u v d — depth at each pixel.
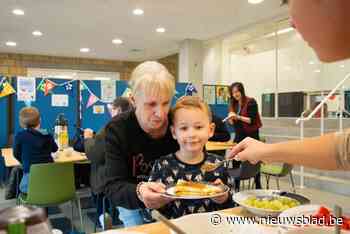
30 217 0.46
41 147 3.10
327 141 0.75
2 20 5.36
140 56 8.98
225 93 6.94
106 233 0.82
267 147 0.88
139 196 1.03
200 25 5.72
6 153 3.98
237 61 8.00
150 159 1.25
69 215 3.57
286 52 6.88
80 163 3.69
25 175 3.04
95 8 4.77
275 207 0.99
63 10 4.85
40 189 2.72
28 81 5.20
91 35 6.43
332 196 4.12
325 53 0.45
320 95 6.07
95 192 2.54
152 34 6.35
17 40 6.89
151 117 1.14
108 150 1.21
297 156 0.79
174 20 5.41
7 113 5.11
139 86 1.13
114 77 9.70
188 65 6.75
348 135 0.73
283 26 6.23
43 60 8.83
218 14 5.08
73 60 9.18
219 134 2.39
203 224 0.82
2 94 5.04
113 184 1.14
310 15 0.43
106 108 5.70
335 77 5.99
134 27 5.83
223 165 1.22
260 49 7.52
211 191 1.02
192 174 1.19
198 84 6.81
